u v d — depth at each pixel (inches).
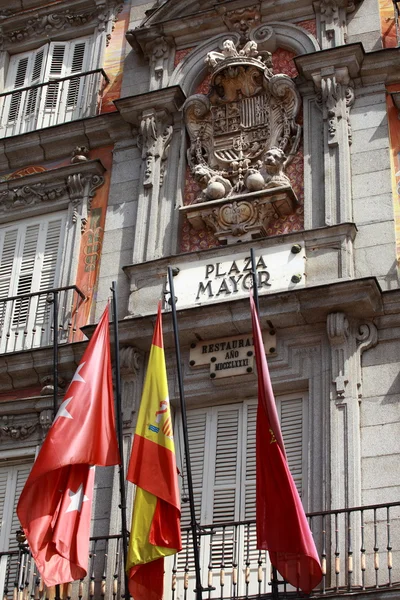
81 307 732.0
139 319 671.8
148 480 582.9
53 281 762.2
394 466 597.3
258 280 668.1
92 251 754.2
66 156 810.8
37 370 709.3
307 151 716.7
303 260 665.6
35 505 579.8
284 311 645.9
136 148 781.9
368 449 606.5
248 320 653.9
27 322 745.0
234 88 760.3
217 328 663.1
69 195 784.9
